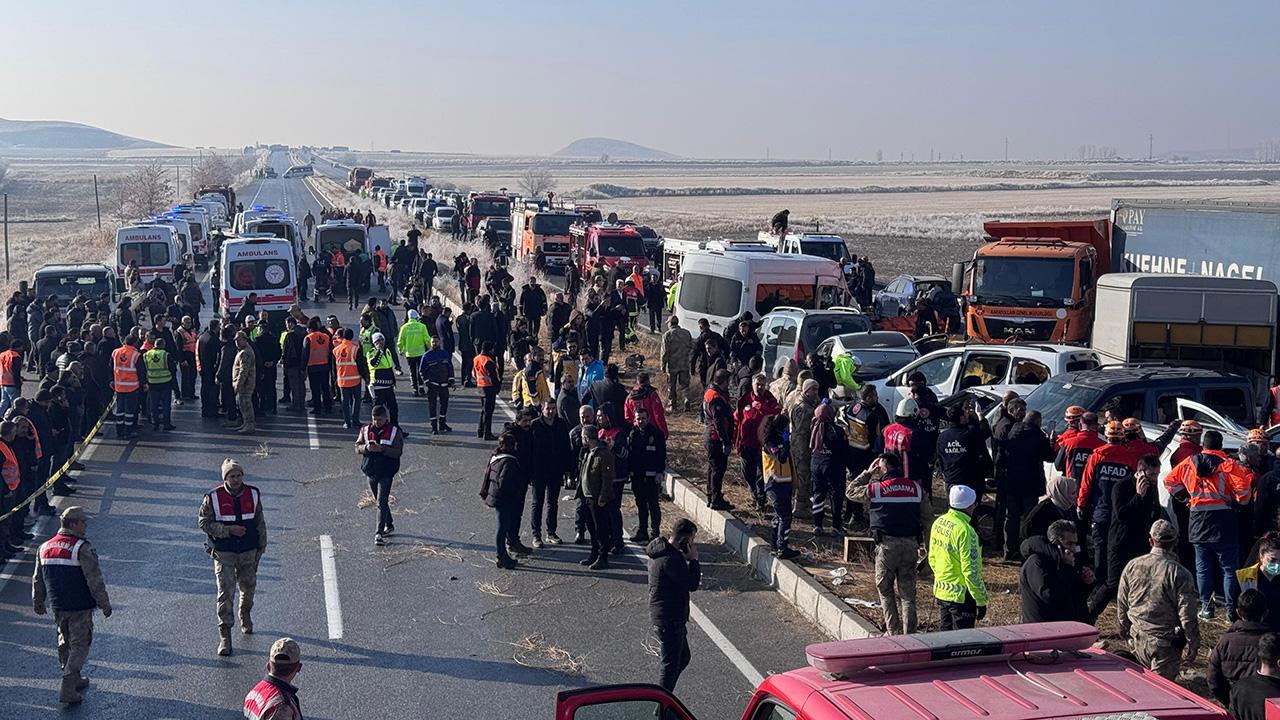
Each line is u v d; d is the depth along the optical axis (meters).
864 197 157.38
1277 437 12.64
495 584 12.76
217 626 11.52
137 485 17.25
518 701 9.72
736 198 155.38
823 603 11.37
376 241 44.16
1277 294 17.67
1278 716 6.34
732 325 22.56
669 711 5.96
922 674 4.61
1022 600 8.82
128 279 35.81
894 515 10.29
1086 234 25.56
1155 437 12.90
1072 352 16.06
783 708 4.63
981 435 12.76
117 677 10.24
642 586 12.70
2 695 9.86
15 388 20.97
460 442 20.08
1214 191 153.12
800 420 14.88
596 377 18.55
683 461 17.89
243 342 20.91
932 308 27.69
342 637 11.19
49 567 9.56
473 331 24.66
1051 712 4.16
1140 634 8.87
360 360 21.06
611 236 43.12
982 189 181.25
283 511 15.77
